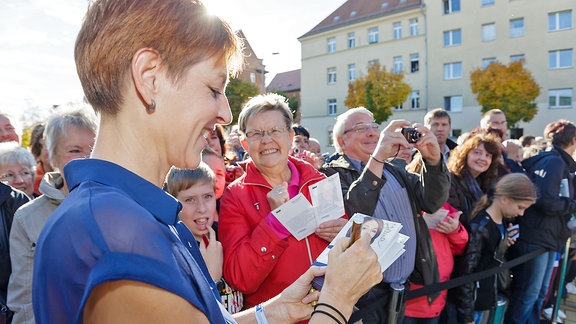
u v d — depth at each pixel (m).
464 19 28.78
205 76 0.73
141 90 0.68
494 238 2.80
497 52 27.78
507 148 4.98
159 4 0.69
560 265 3.82
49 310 0.61
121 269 0.56
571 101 25.67
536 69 26.61
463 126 28.94
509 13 27.27
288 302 1.13
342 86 35.34
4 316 2.16
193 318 0.62
